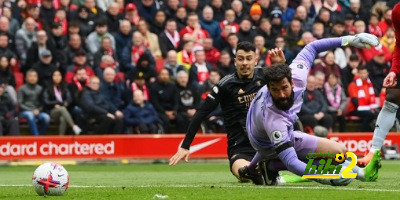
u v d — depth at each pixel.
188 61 60.88
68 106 56.00
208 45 60.75
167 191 26.89
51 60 57.12
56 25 58.16
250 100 30.62
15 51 58.00
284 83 24.86
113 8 62.09
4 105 54.84
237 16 65.69
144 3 64.19
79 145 55.06
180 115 57.03
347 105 59.69
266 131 25.92
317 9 68.31
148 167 50.38
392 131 57.88
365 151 55.78
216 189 27.25
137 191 27.20
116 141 55.44
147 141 55.75
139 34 59.78
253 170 28.91
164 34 62.44
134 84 57.12
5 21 57.97
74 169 48.56
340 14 67.19
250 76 30.66
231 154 31.17
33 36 58.41
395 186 28.14
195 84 57.31
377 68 61.34
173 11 64.75
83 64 57.41
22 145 54.56
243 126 30.67
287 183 29.94
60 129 55.75
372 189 26.44
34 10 59.44
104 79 56.25
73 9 62.69
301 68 27.20
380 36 66.00
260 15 64.69
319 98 57.31
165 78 57.12
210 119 56.62
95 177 39.62
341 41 28.23
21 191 28.86
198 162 56.12
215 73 56.44
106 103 55.84
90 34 59.44
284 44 61.84
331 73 59.09
